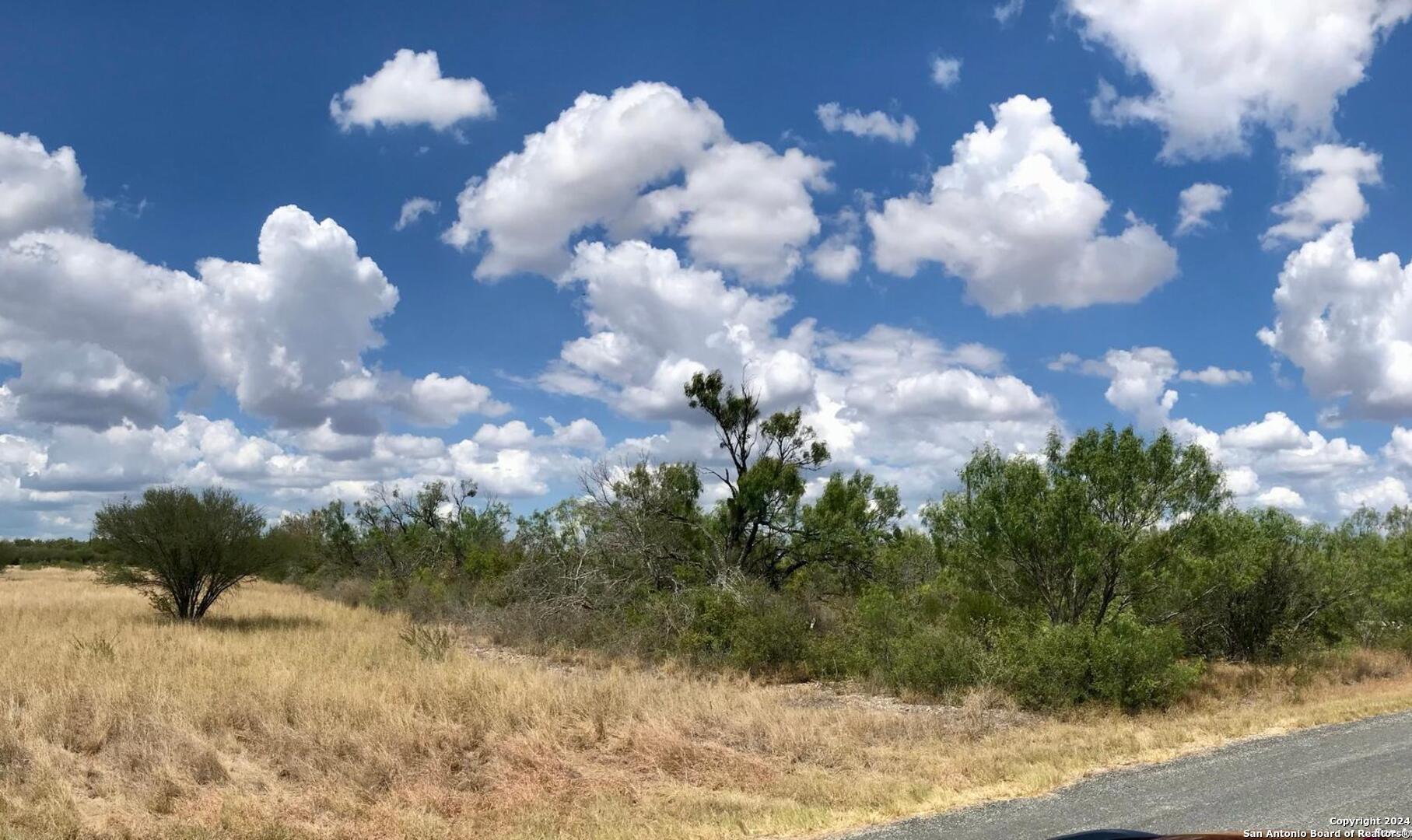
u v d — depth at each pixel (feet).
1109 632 51.72
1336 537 95.40
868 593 73.82
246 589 143.23
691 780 32.81
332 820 27.53
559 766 33.83
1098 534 55.88
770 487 86.07
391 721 35.60
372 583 129.18
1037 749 36.04
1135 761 34.24
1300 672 60.95
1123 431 58.59
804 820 26.55
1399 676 63.72
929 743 38.99
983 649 56.08
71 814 25.84
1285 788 27.68
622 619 78.28
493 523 144.36
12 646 55.93
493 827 27.17
